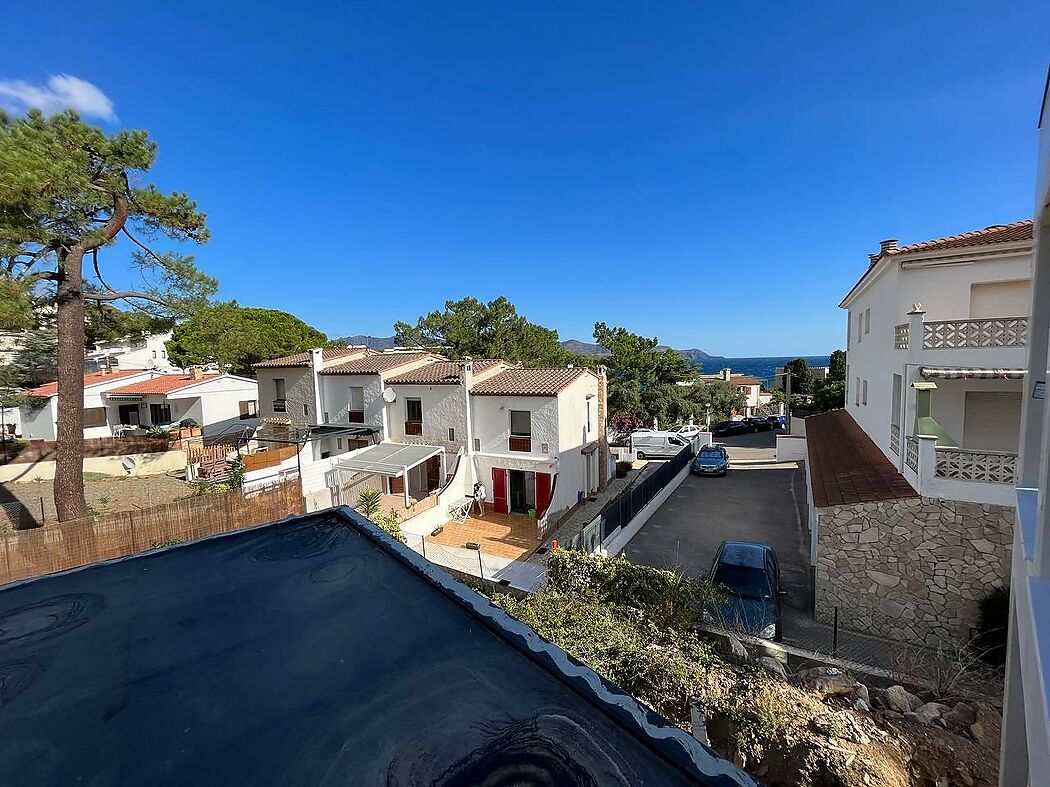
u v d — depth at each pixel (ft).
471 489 70.95
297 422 86.17
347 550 11.71
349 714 6.18
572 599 28.81
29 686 6.75
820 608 37.40
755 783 4.96
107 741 5.73
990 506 33.19
